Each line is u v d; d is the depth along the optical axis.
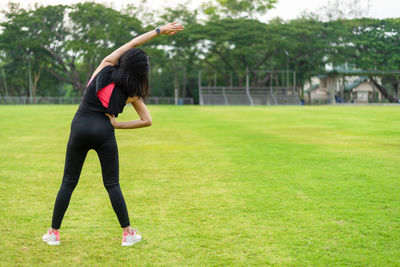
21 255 3.04
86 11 53.38
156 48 53.88
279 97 55.16
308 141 10.23
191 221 3.83
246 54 52.19
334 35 56.28
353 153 8.12
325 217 3.93
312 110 29.27
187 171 6.32
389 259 2.95
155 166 6.76
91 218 3.95
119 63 3.22
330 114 23.23
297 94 58.78
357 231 3.53
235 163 7.02
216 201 4.54
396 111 26.94
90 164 6.91
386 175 5.91
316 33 57.06
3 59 58.31
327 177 5.80
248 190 5.05
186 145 9.48
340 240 3.32
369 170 6.31
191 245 3.23
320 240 3.32
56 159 7.47
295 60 58.72
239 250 3.12
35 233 3.52
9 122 16.77
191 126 14.95
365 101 60.16
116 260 2.95
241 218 3.91
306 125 15.34
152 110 29.81
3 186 5.27
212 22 53.78
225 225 3.70
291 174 6.04
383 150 8.53
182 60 56.38
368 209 4.20
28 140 10.50
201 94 53.94
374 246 3.19
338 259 2.95
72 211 4.18
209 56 56.69
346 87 64.56
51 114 23.05
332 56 56.19
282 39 51.72
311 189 5.08
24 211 4.16
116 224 3.78
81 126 3.15
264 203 4.44
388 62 55.59
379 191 4.95
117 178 3.28
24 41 51.94
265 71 57.03
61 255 3.05
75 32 56.19
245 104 52.75
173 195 4.81
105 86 3.13
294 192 4.93
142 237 3.41
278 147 9.09
